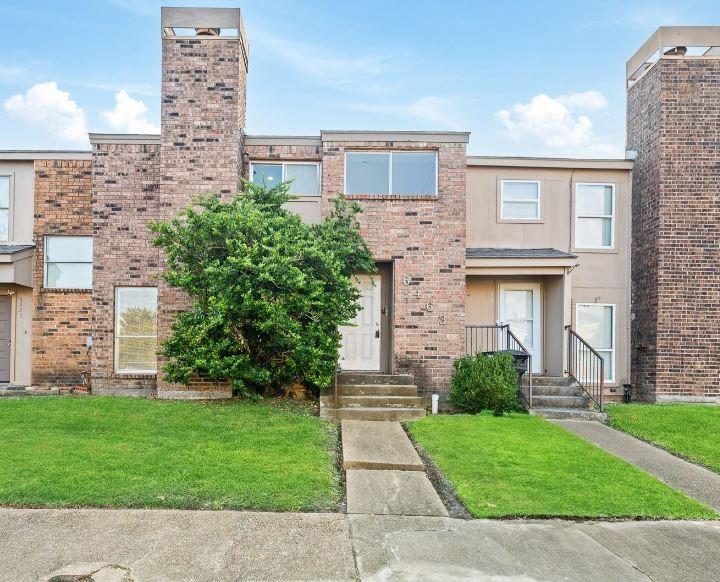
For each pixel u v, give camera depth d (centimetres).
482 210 1330
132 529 497
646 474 700
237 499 566
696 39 1222
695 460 777
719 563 470
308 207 1230
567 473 688
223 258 998
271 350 1034
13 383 1300
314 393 1109
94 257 1230
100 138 1232
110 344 1226
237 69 1165
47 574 421
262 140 1221
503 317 1333
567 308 1209
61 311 1298
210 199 1038
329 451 762
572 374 1228
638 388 1296
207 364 973
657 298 1222
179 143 1157
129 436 769
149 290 1246
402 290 1164
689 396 1207
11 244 1307
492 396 1023
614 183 1345
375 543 488
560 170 1341
